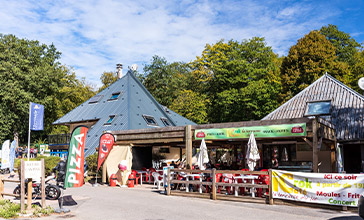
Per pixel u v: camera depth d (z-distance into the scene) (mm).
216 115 44625
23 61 42750
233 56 43938
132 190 16344
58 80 47312
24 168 10398
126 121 25609
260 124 14398
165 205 11781
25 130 44906
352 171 21453
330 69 36469
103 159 18797
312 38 38656
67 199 13000
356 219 9109
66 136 30781
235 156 23953
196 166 19500
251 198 12328
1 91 40281
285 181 11602
